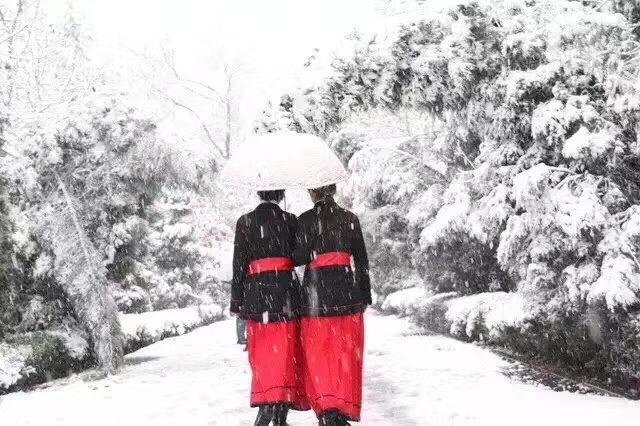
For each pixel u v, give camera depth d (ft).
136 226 31.45
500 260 22.40
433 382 19.01
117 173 29.71
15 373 23.95
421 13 23.49
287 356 13.75
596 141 19.39
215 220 71.46
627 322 17.39
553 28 20.86
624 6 22.33
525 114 22.62
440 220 28.89
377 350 27.14
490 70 23.07
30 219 28.43
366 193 51.62
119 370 26.86
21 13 57.72
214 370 24.76
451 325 29.50
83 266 27.63
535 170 20.54
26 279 28.50
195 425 15.29
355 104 23.72
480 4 22.70
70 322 29.30
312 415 15.85
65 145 28.86
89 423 16.37
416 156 46.75
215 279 66.95
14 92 55.62
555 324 20.39
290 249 14.28
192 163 30.58
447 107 24.91
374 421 14.56
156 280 57.88
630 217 18.94
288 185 13.93
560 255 20.84
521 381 18.76
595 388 17.40
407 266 51.78
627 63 19.94
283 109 23.57
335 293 13.32
